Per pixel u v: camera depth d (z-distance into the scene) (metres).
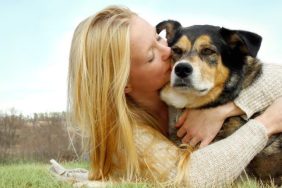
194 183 1.04
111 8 1.18
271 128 1.11
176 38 1.26
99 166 1.18
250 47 1.18
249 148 1.07
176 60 1.23
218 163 1.05
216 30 1.24
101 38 1.14
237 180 1.13
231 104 1.17
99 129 1.16
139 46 1.14
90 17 1.18
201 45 1.21
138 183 1.04
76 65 1.17
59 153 3.27
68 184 1.11
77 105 1.17
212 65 1.19
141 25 1.15
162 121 1.26
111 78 1.15
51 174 1.30
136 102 1.21
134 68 1.15
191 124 1.18
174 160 1.10
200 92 1.16
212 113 1.16
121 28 1.14
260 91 1.16
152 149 1.11
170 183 1.05
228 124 1.17
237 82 1.18
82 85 1.16
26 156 3.37
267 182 1.19
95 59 1.15
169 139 1.23
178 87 1.16
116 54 1.13
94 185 1.08
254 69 1.20
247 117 1.16
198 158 1.07
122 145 1.14
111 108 1.15
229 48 1.22
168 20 1.33
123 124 1.12
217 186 1.05
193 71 1.16
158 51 1.17
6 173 1.52
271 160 1.18
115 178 1.17
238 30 1.21
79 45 1.17
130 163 1.11
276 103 1.13
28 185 1.19
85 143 1.19
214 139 1.18
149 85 1.18
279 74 1.18
